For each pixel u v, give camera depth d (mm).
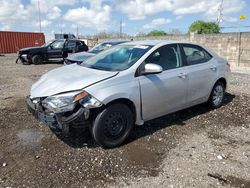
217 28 25906
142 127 4859
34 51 16922
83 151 3932
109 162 3637
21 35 30922
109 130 3955
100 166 3535
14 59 21781
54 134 4512
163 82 4531
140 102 4254
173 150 4008
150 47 4664
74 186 3125
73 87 3787
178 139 4395
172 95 4750
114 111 3959
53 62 18797
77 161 3654
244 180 3264
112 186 3133
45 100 3803
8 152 3908
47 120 3752
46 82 4199
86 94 3719
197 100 5379
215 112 5766
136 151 3961
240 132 4738
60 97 3717
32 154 3848
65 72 4488
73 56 9906
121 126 4090
